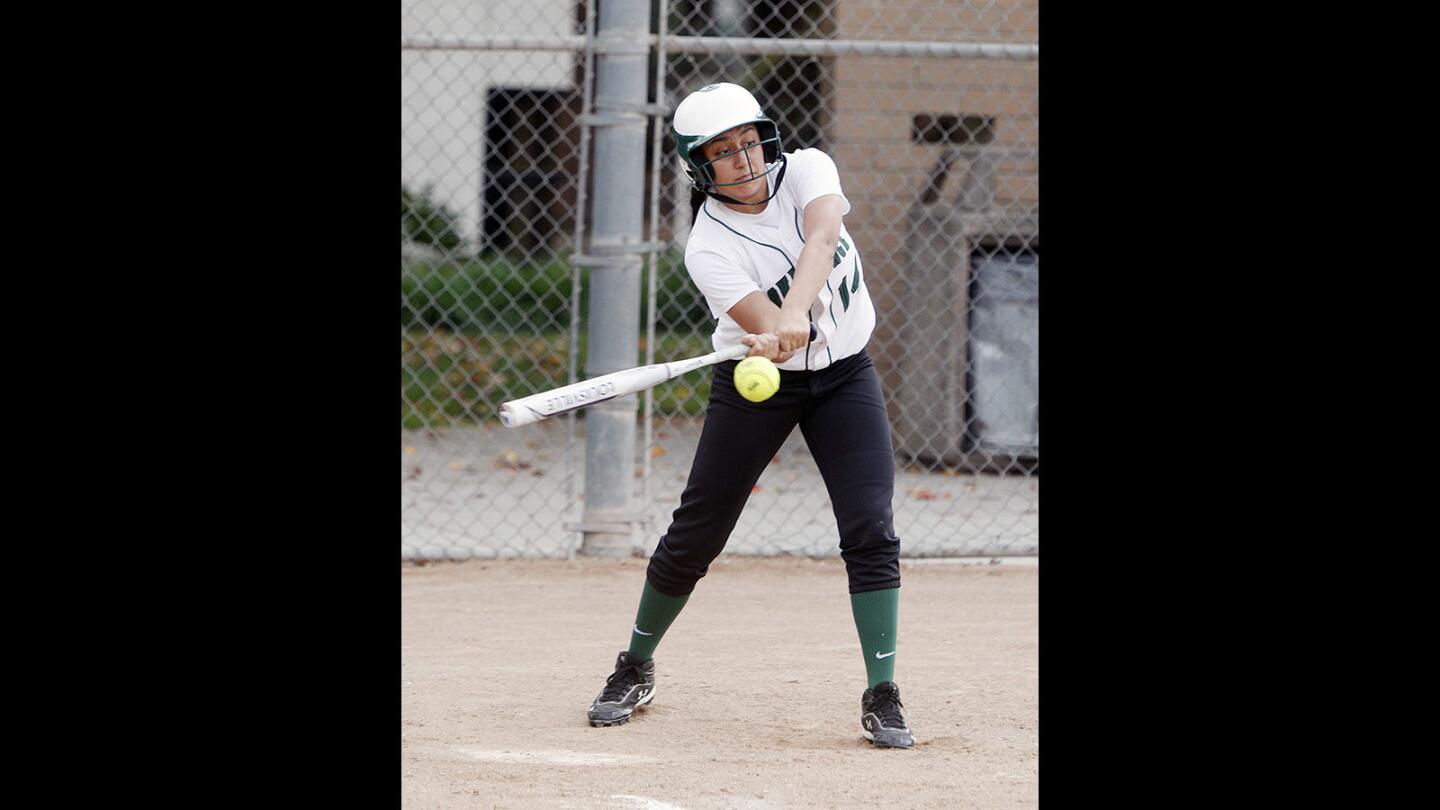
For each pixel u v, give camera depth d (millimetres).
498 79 48125
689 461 32750
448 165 47906
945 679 16391
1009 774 12586
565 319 44219
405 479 31125
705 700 15516
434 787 12039
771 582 22156
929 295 32312
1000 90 33438
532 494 29719
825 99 34625
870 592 13820
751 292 13602
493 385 39219
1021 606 20484
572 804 11586
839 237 13852
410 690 15727
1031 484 30562
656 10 41188
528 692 15805
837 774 12539
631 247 22359
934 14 33188
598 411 23078
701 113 13438
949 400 31875
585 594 21078
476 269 44906
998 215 31359
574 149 38906
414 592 21250
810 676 16594
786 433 14203
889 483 13984
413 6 46625
